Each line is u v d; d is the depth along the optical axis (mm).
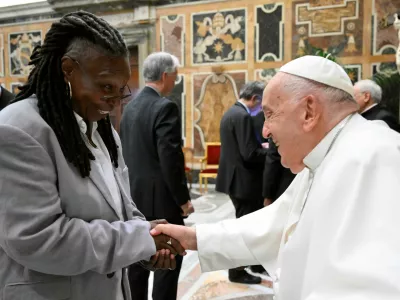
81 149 1000
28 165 901
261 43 7297
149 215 2281
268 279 3168
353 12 6684
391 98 6492
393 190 829
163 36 7918
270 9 7176
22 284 977
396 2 6398
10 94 2357
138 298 2223
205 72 7707
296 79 1031
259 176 3096
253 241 1387
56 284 1000
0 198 893
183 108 7926
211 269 1431
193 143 7906
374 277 735
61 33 960
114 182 1170
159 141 2172
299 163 1096
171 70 2336
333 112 1029
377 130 989
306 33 7008
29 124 931
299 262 961
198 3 7598
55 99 975
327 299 785
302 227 968
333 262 806
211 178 7680
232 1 7395
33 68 1027
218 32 7543
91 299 1069
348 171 904
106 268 1010
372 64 6641
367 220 822
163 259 1353
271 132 1082
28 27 8789
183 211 2297
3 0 8648
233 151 3076
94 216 1033
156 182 2252
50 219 927
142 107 2273
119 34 994
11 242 890
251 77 7410
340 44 6812
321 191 930
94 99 986
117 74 977
